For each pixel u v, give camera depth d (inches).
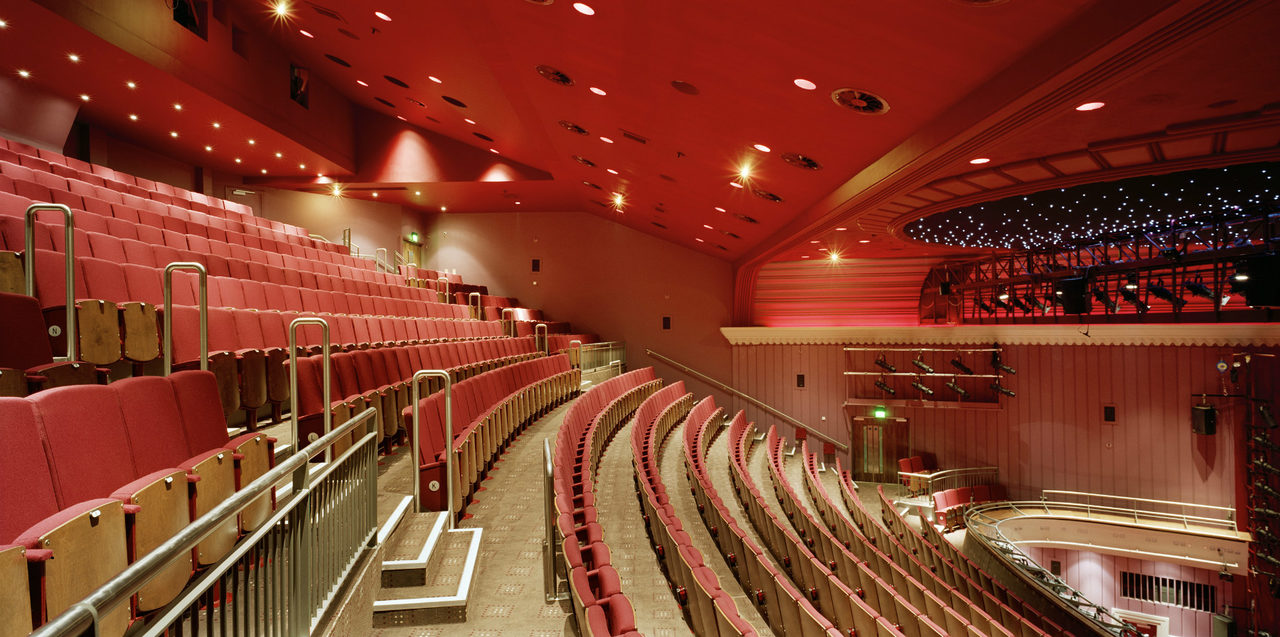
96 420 60.3
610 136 220.2
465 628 85.8
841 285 404.2
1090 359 346.6
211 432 81.8
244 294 163.0
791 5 104.9
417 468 115.6
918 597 181.5
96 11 192.9
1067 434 350.9
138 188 233.5
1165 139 126.3
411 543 99.0
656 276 437.7
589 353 365.1
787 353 415.8
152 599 53.7
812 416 410.3
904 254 362.3
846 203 188.5
